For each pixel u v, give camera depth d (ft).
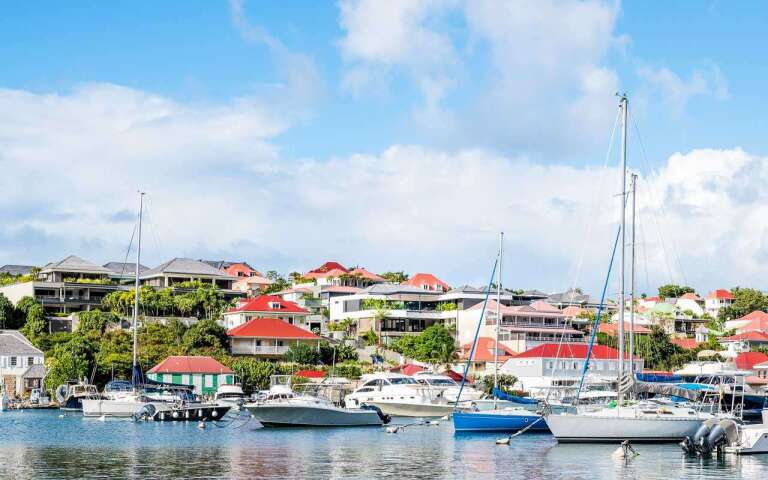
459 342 508.53
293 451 203.41
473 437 238.27
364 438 236.84
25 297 484.74
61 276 563.89
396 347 467.52
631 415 215.31
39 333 455.63
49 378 391.65
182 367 386.11
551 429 216.13
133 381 334.24
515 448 209.56
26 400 383.45
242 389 383.65
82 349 395.96
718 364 242.37
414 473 168.45
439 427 276.21
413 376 331.57
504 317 502.38
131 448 208.85
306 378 386.93
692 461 185.47
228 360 412.36
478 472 170.40
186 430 262.47
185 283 563.07
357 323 535.19
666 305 646.33
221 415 295.48
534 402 300.40
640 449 205.87
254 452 201.16
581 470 172.86
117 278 583.99
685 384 225.56
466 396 324.80
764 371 394.73
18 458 188.44
